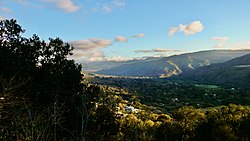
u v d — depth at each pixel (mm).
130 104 106188
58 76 22984
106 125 21422
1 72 19984
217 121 30609
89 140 19406
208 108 101688
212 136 29844
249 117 31328
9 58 20750
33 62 23078
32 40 24016
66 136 19375
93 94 21359
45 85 21547
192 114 53250
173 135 32344
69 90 22109
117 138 21703
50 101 21328
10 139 14023
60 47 24672
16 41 23188
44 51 24188
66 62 24766
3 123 15414
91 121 20422
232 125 30734
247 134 29438
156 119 54156
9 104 16875
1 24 22688
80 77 24797
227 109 37875
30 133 10844
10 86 18188
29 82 21516
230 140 28547
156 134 31078
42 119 13023
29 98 19531
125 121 23203
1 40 22641
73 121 19797
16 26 23047
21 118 14031
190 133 32750
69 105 20859
